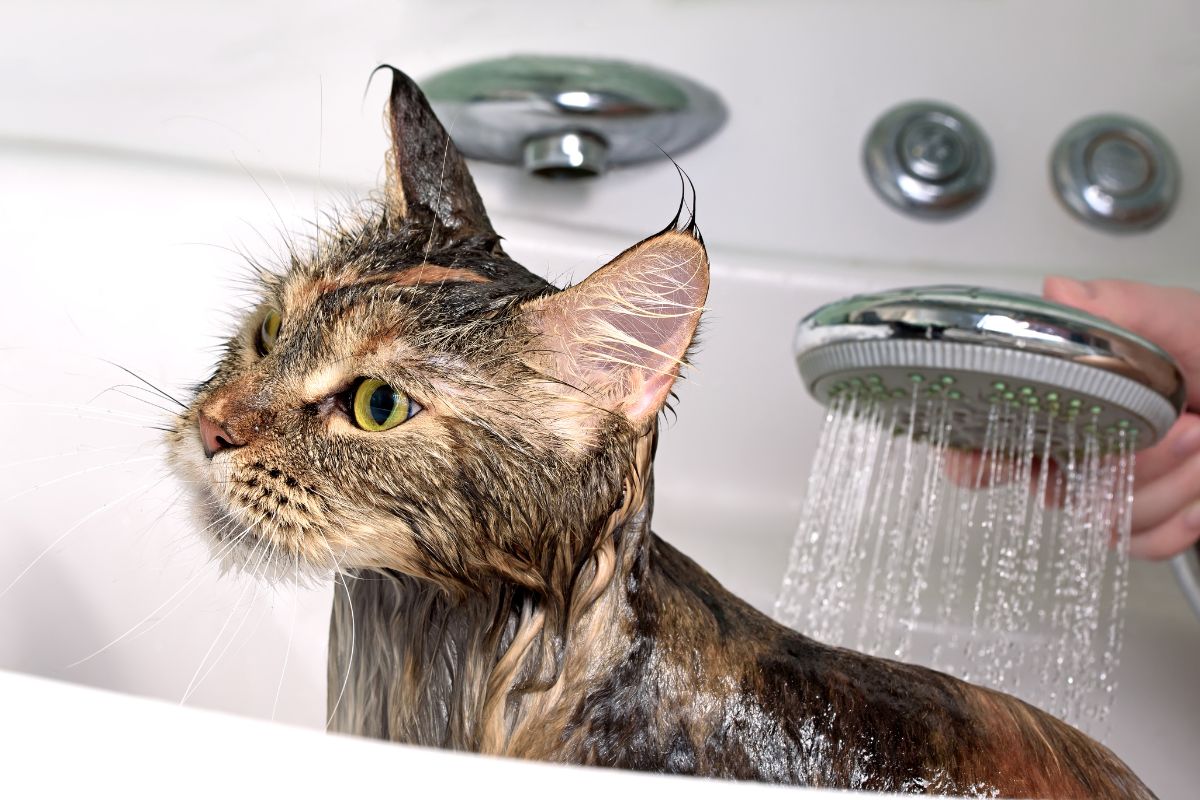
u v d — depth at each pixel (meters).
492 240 1.04
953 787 0.88
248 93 1.94
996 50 2.10
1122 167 2.07
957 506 1.83
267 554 0.91
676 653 0.91
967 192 2.05
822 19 2.08
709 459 1.96
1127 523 1.40
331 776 0.51
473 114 1.84
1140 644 1.82
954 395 1.17
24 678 0.55
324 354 0.90
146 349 1.62
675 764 0.88
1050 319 1.06
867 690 0.93
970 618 1.80
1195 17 2.10
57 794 0.50
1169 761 1.73
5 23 1.84
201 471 0.94
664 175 2.02
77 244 1.63
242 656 1.37
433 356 0.88
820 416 1.94
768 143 2.05
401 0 2.01
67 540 1.35
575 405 0.86
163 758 0.51
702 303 0.82
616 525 0.88
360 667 1.03
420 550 0.89
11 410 1.45
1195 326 1.59
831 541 1.54
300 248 1.35
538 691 0.90
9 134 1.77
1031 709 1.00
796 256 1.99
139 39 1.89
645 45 2.08
